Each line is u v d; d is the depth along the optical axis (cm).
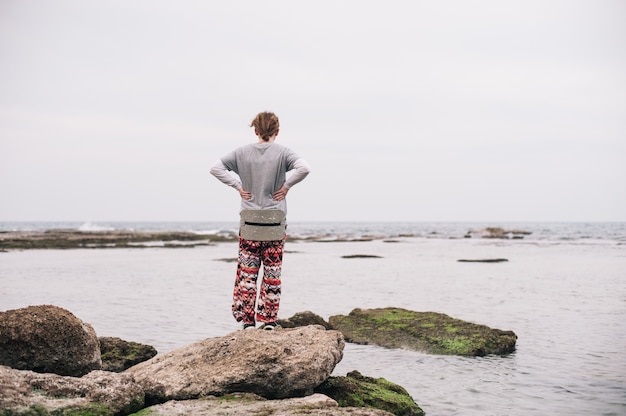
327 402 504
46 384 466
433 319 1052
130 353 755
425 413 598
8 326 559
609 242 6169
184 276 2231
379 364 825
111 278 2125
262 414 464
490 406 620
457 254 3997
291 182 637
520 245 5519
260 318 659
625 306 1402
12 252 3875
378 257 3591
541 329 1088
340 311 1342
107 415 456
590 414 588
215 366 556
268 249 646
